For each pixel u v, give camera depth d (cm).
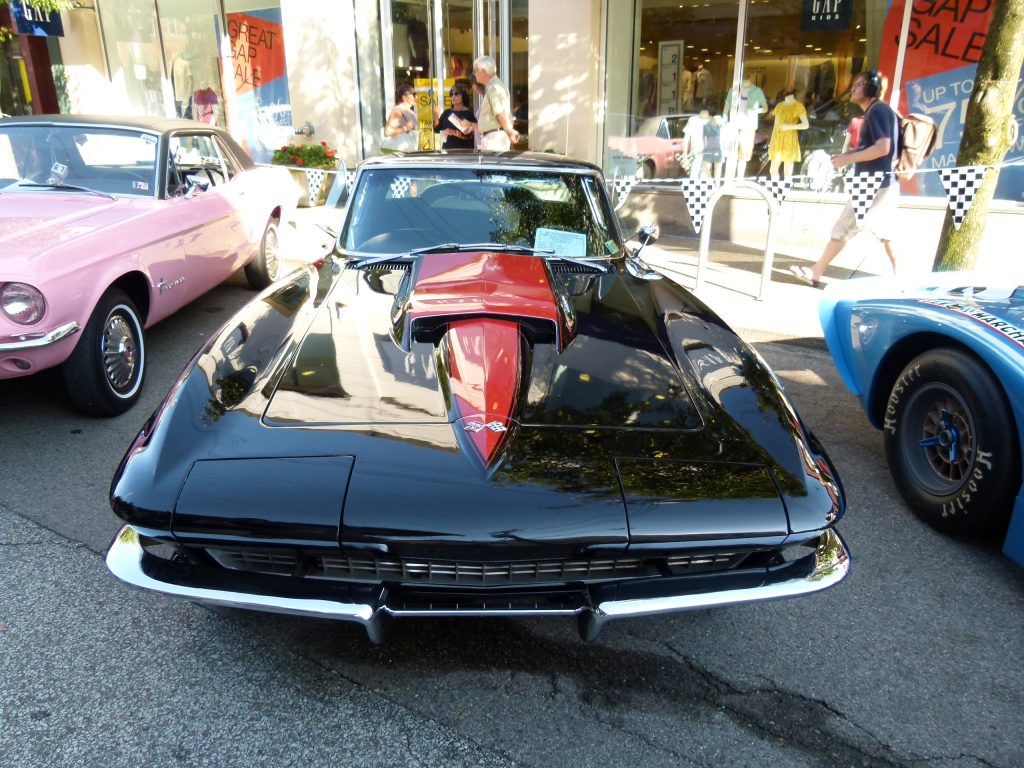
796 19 795
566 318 260
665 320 277
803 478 202
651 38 876
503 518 182
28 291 323
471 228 339
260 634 236
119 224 396
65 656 224
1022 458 259
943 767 195
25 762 188
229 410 210
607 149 924
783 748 199
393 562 192
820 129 804
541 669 226
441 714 208
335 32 1023
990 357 269
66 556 272
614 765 193
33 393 420
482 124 777
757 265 736
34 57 1326
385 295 283
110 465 341
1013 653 236
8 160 461
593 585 199
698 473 197
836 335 377
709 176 880
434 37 1116
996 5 482
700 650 236
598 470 194
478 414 205
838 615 253
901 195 764
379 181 357
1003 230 695
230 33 1157
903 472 319
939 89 735
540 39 893
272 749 195
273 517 181
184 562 202
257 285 626
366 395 215
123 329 394
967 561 284
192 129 523
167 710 206
